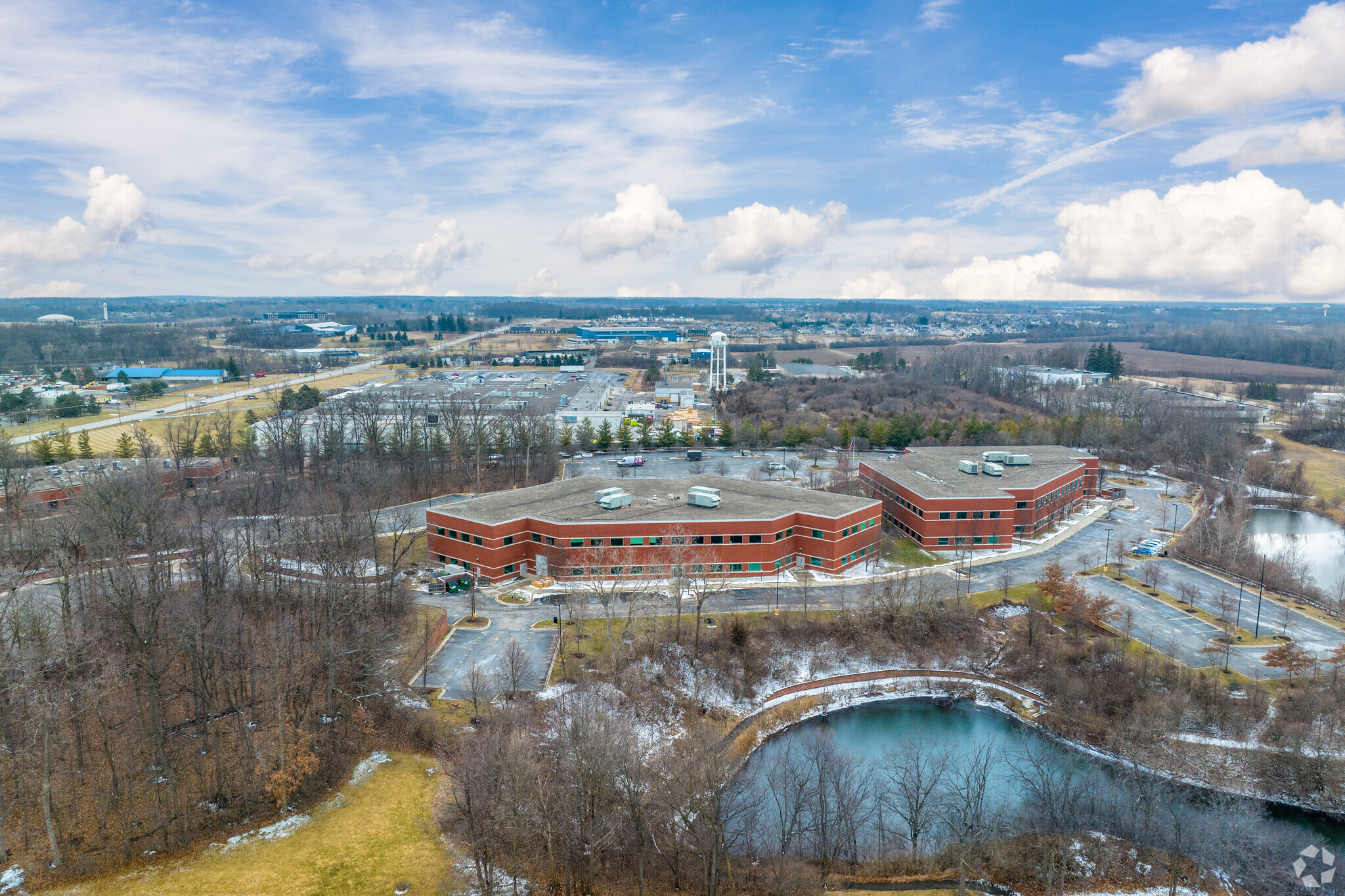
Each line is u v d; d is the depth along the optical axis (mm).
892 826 83250
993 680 112625
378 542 150250
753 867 75875
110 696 82812
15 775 74562
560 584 132750
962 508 154500
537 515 137625
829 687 110000
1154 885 76688
